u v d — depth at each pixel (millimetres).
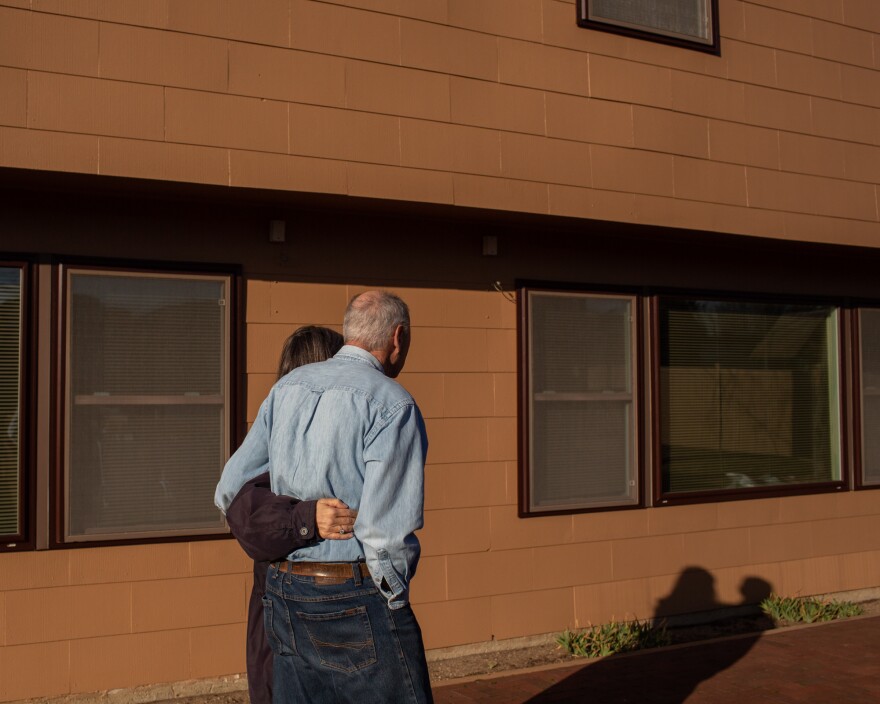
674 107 6043
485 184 5340
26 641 4574
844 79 6797
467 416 5766
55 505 4648
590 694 4875
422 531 5594
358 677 2617
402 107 5121
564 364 6125
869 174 6844
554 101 5609
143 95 4484
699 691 4914
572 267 6188
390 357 2914
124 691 4742
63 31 4336
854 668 5312
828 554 7137
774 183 6406
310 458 2660
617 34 5867
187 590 4906
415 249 5652
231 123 4672
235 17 4719
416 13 5203
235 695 4910
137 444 4840
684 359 6637
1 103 4195
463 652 5652
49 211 4707
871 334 7500
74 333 4723
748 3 6426
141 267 4867
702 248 6742
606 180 5750
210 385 5020
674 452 6543
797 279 7184
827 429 7305
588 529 6129
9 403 4598
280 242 5238
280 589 2682
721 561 6645
